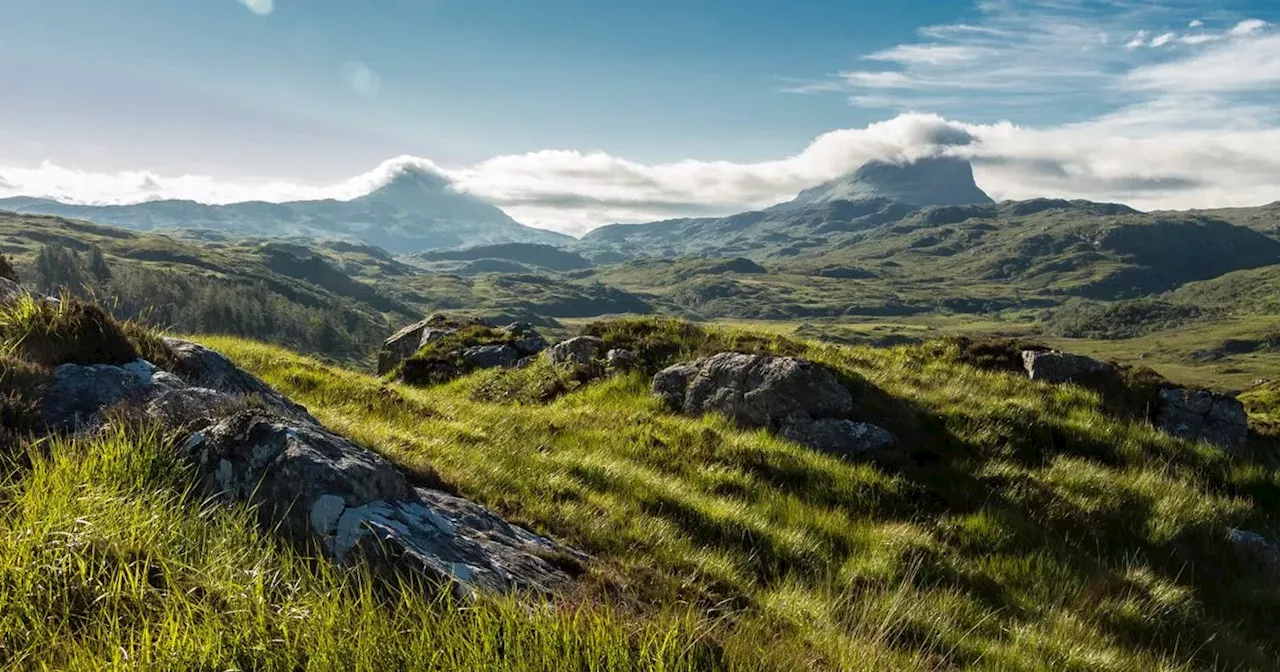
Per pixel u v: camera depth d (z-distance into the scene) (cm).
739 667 495
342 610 468
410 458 1023
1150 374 1847
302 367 2067
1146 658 887
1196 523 1242
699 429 1552
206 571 490
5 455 617
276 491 613
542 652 450
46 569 451
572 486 1105
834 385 1589
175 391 808
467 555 637
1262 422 1894
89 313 898
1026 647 859
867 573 1017
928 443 1505
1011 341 2114
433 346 2566
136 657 396
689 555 925
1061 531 1220
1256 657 962
